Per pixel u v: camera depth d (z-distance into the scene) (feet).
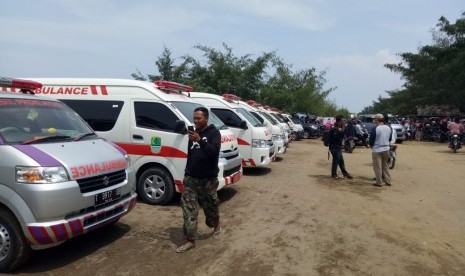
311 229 21.12
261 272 15.62
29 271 15.57
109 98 26.94
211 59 89.92
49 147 16.35
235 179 27.68
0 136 15.93
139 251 17.61
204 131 18.29
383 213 24.99
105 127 26.45
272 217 23.34
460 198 30.04
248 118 40.42
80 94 27.63
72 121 19.84
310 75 121.08
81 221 15.76
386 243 19.25
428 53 113.19
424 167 48.32
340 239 19.63
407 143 95.50
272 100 108.58
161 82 27.14
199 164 17.92
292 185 33.65
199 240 19.12
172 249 17.89
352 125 66.13
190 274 15.39
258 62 89.97
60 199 15.06
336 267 16.25
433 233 21.13
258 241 19.10
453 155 64.28
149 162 25.38
